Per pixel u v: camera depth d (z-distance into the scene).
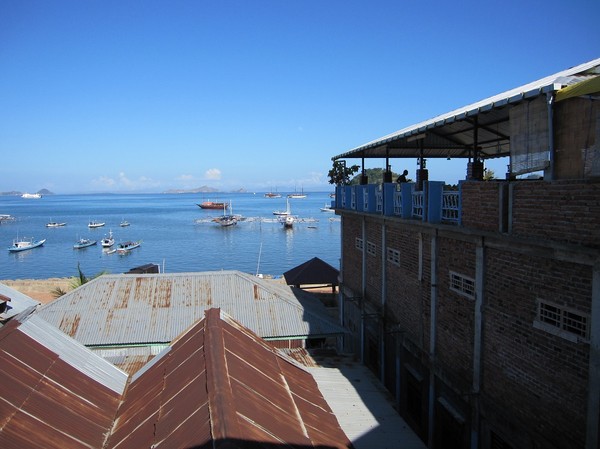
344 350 19.64
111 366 11.23
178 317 19.45
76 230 118.94
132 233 110.88
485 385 10.42
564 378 8.09
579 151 7.52
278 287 23.70
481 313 10.38
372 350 17.88
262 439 7.11
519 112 8.77
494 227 9.58
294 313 19.98
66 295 20.23
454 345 11.73
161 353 11.62
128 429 8.50
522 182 8.72
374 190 17.36
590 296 7.46
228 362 9.41
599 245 7.07
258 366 10.27
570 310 7.90
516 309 9.29
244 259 73.50
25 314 11.62
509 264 9.45
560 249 7.74
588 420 7.54
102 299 20.11
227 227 123.12
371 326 17.72
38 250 84.00
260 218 150.00
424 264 13.25
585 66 9.42
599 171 7.18
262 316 19.75
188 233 109.94
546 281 8.44
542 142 8.20
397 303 15.40
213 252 80.56
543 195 8.17
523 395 9.16
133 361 16.06
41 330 10.74
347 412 12.19
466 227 10.52
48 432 7.97
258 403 8.38
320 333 19.19
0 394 8.16
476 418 10.65
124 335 18.52
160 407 8.70
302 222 134.62
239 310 19.92
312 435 8.41
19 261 73.44
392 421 11.84
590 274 7.45
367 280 18.36
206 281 21.45
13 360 9.20
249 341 11.50
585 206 7.29
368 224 18.16
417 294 13.83
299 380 11.12
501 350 9.80
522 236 8.70
